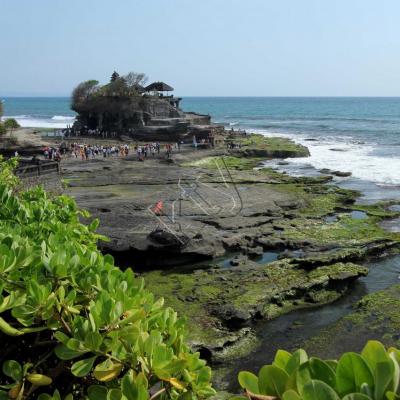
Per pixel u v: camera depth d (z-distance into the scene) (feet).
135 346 10.30
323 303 65.05
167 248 77.66
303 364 7.72
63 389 11.62
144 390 9.37
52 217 20.02
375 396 7.06
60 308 10.87
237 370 49.75
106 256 14.70
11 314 11.16
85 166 157.48
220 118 489.26
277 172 157.28
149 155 183.93
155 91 256.73
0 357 11.49
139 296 12.23
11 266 11.28
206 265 77.77
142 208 103.55
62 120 466.29
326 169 161.58
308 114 549.95
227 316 57.26
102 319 10.59
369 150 219.82
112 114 237.45
